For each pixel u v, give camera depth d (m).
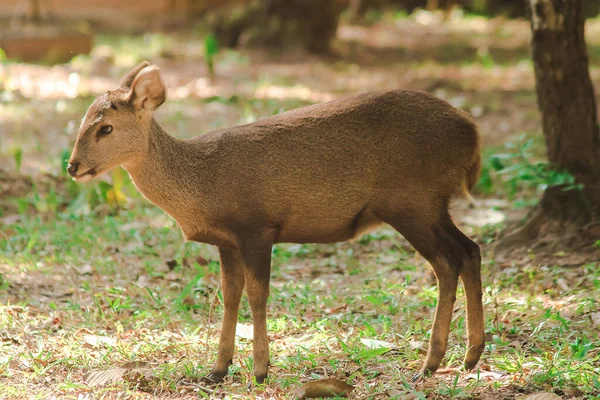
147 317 10.68
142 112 8.70
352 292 11.77
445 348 8.93
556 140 13.06
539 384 8.56
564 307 10.76
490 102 24.64
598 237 12.55
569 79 12.81
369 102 8.97
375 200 8.92
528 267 12.18
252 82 27.16
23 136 19.38
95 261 12.71
